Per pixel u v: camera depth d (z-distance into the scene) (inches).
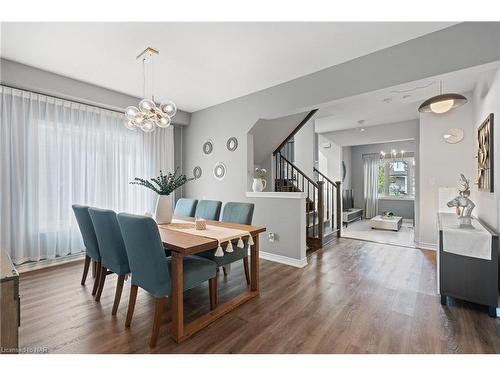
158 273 67.2
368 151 333.7
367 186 330.6
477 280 84.0
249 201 155.9
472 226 96.2
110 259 86.0
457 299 94.0
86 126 143.5
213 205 130.5
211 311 83.5
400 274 120.3
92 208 87.4
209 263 83.0
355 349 66.0
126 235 72.5
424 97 150.0
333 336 71.7
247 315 83.5
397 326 76.5
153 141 178.2
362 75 106.3
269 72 122.3
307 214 182.7
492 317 81.4
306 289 104.0
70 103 136.5
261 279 115.4
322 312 85.2
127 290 103.5
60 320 79.6
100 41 95.1
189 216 140.5
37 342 68.4
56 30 88.0
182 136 200.4
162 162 183.5
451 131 155.2
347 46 98.9
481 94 120.1
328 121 211.9
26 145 122.3
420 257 147.9
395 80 97.9
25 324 77.2
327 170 279.1
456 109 153.3
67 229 136.8
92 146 146.2
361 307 88.4
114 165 156.2
